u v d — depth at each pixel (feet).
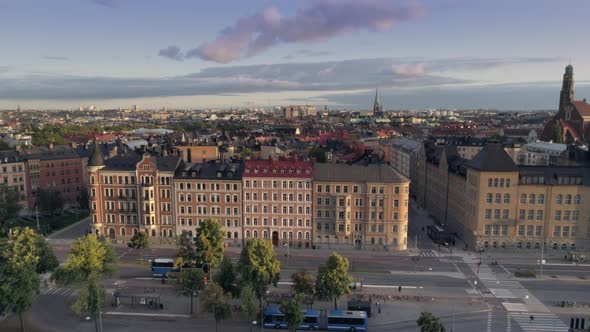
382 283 359.25
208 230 344.08
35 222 544.62
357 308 301.43
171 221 459.32
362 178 435.94
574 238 431.02
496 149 436.35
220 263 328.08
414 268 392.88
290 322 268.21
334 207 438.81
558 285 356.59
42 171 606.55
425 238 485.56
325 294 298.15
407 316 303.48
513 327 287.69
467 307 316.19
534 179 427.33
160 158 469.98
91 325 291.38
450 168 515.50
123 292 342.03
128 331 283.59
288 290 342.64
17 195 531.50
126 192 462.19
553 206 428.15
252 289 289.12
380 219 439.63
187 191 452.76
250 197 448.65
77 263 309.83
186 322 296.51
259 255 308.40
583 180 423.23
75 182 644.27
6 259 300.81
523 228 434.30
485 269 390.63
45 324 293.23
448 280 365.81
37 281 288.92
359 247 445.37
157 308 315.99
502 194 429.79
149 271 386.93
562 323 293.84
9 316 302.86
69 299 332.39
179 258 336.29
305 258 418.72
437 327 242.78
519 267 395.75
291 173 441.68
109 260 338.13
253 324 293.64
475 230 438.40
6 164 571.69
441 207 547.08
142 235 409.08
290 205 445.78
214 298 272.51
